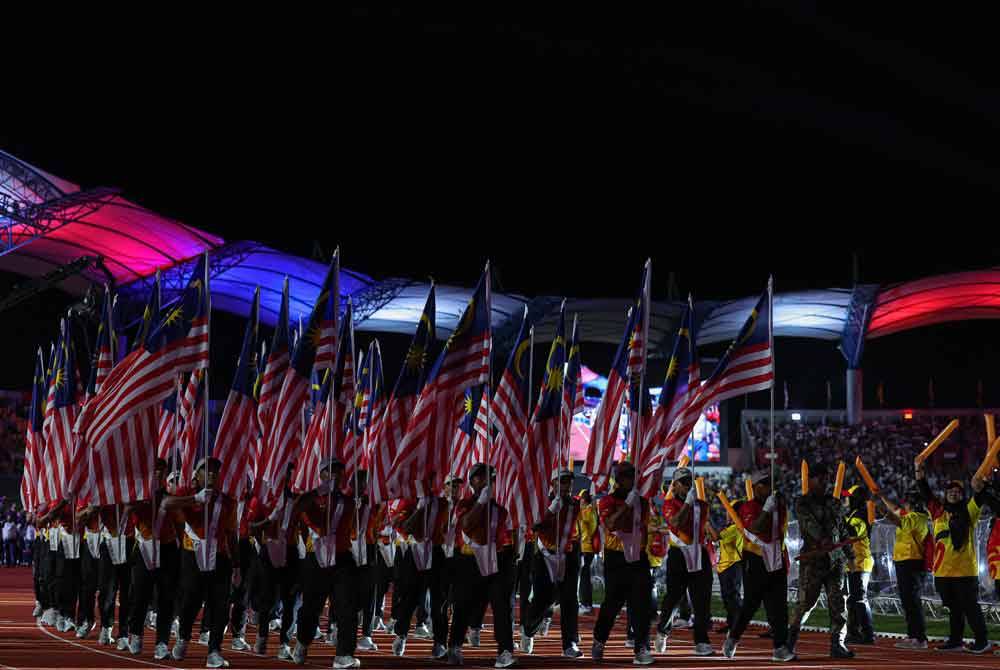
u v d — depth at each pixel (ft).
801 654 49.57
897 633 62.80
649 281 51.34
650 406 52.29
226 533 41.16
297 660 41.96
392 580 62.69
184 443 60.59
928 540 53.31
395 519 49.70
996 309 174.19
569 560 47.57
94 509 49.37
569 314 174.29
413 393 48.42
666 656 47.80
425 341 48.93
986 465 49.32
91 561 51.26
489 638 57.36
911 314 177.58
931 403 204.13
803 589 47.14
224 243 169.58
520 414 49.96
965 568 50.52
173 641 51.67
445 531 47.03
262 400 52.54
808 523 47.44
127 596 48.14
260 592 48.16
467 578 42.88
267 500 48.39
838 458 168.45
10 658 42.22
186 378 89.30
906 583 53.83
